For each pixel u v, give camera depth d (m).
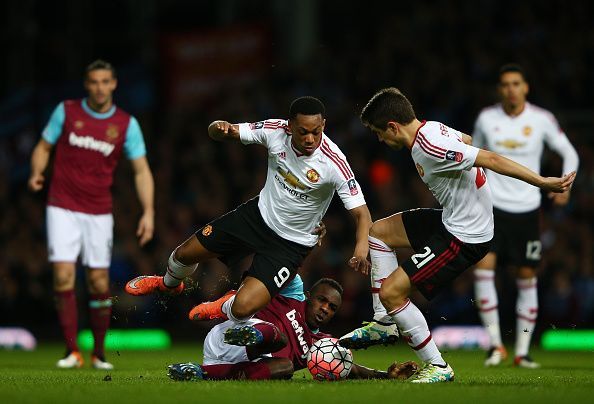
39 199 70.62
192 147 70.81
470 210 26.09
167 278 29.55
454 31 71.44
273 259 27.25
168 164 69.75
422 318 26.22
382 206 60.53
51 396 22.61
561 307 54.44
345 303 56.97
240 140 27.61
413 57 70.31
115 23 82.50
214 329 27.28
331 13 80.81
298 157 26.77
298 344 27.66
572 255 55.59
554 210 59.28
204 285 57.44
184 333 60.75
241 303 26.56
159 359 41.12
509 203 38.00
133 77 79.00
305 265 57.50
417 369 27.34
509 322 55.72
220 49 74.31
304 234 27.66
